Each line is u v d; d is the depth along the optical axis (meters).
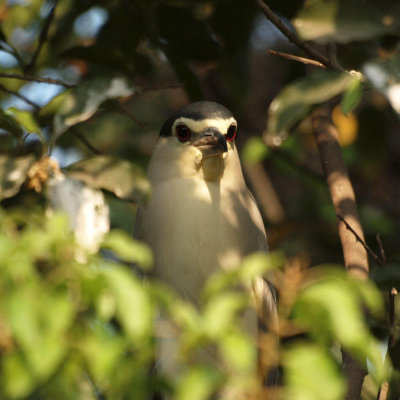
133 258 4.00
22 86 8.60
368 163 8.74
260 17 7.73
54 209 5.41
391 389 5.68
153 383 3.65
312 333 3.67
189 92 7.58
